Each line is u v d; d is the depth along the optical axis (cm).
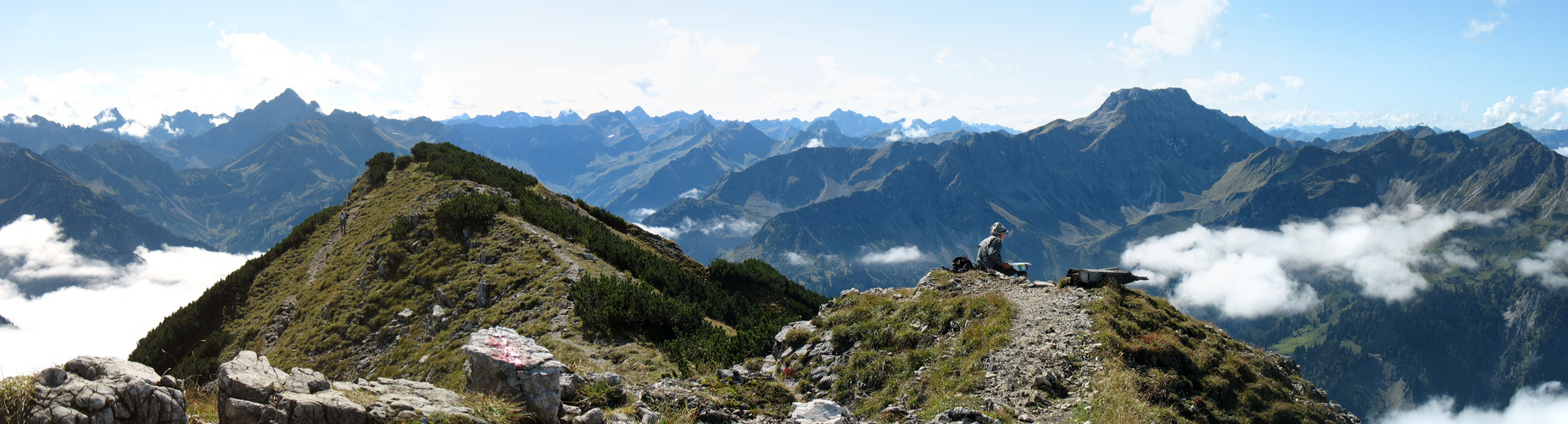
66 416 669
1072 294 1662
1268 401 1345
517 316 3384
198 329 4741
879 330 1694
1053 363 1348
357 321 4069
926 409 1298
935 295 1830
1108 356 1353
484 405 866
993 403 1217
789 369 1711
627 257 4603
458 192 5569
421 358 3369
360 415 793
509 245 4347
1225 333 1625
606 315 3005
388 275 4491
